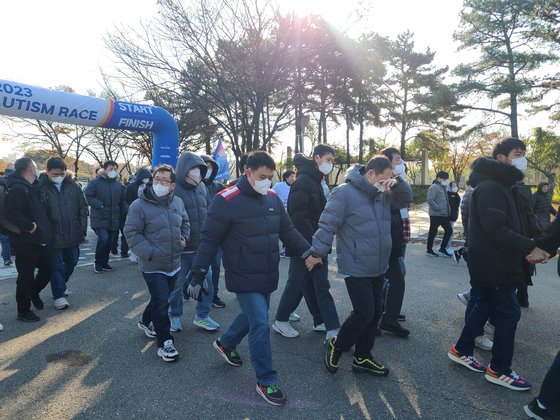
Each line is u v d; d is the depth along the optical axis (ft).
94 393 10.21
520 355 12.59
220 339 11.70
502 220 9.98
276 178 101.71
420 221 57.72
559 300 18.12
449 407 9.66
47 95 27.02
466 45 71.87
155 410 9.49
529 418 9.22
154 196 12.09
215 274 16.96
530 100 69.00
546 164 78.74
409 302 17.78
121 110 30.42
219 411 9.46
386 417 9.27
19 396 10.05
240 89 51.34
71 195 17.65
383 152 13.55
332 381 10.89
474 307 11.50
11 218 14.49
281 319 13.96
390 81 109.40
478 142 138.62
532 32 65.87
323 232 10.43
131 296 18.76
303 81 52.16
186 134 72.18
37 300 16.66
